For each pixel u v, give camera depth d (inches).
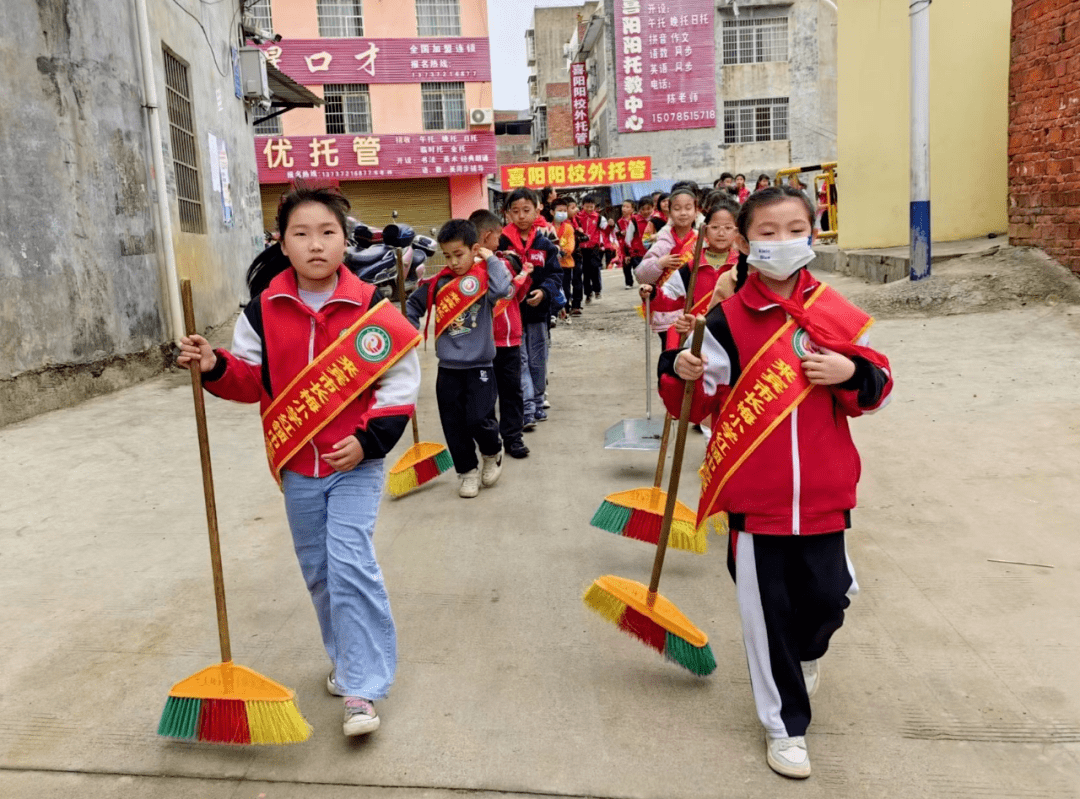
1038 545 150.5
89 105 297.1
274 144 979.9
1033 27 325.1
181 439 238.2
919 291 341.4
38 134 270.8
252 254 546.0
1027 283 324.5
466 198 1042.1
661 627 113.0
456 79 1003.9
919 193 349.1
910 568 144.8
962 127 430.3
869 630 126.5
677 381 108.8
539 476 204.7
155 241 342.3
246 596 144.0
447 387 190.5
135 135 329.1
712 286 192.7
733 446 97.7
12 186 259.8
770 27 1111.0
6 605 142.2
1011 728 103.3
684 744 103.0
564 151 1958.7
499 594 143.1
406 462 194.2
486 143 1016.9
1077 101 304.2
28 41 268.4
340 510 104.4
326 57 976.9
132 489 197.9
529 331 248.2
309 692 116.0
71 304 283.6
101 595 145.4
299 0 964.6
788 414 94.9
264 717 99.0
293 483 106.2
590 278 570.3
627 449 212.4
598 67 1358.3
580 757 100.8
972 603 132.6
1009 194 355.6
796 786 94.9
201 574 152.7
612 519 147.9
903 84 468.8
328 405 102.2
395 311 104.7
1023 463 185.8
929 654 119.7
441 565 155.2
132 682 118.7
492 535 168.9
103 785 97.9
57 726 109.1
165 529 173.9
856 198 504.4
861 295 362.9
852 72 496.1
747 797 93.5
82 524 177.3
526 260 243.6
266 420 106.3
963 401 228.4
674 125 1127.0
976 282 334.6
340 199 103.3
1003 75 420.2
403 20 986.1
